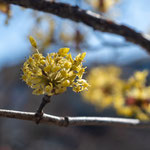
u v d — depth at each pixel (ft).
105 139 38.58
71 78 4.55
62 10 7.83
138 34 9.20
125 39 9.21
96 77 12.28
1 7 8.40
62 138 38.40
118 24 8.88
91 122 5.87
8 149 27.71
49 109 40.55
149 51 9.50
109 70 13.06
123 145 36.68
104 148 36.99
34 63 4.56
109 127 40.40
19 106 35.99
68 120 5.35
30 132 35.53
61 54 4.62
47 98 4.72
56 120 5.14
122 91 10.38
